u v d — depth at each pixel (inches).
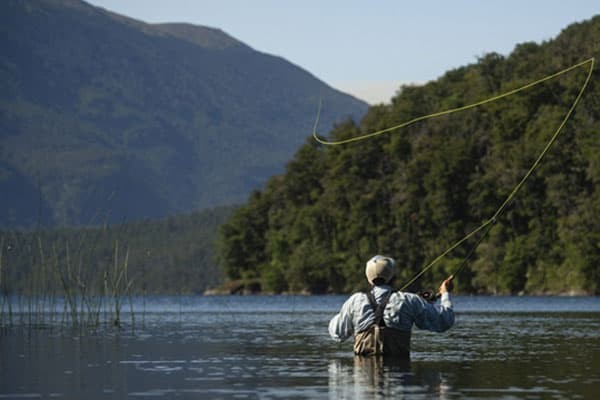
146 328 2763.3
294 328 2755.9
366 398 1099.9
